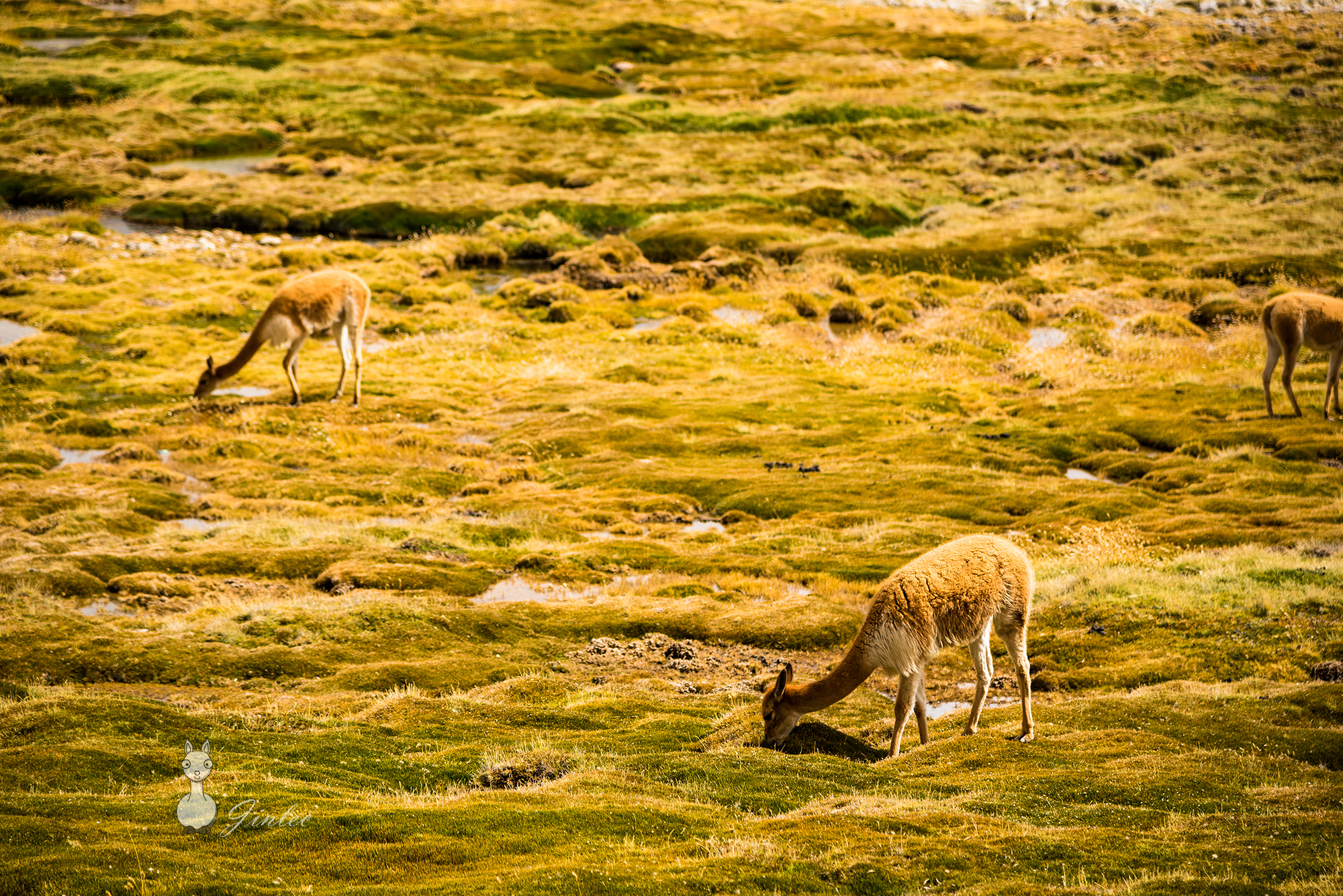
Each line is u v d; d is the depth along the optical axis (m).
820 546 78.38
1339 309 102.44
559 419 109.31
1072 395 119.06
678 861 29.00
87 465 91.75
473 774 40.16
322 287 107.75
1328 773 38.72
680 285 161.75
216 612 64.38
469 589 70.50
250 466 94.56
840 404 115.62
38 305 139.12
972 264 166.88
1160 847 30.17
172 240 174.25
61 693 48.91
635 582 73.38
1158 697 48.53
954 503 85.94
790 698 43.44
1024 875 28.22
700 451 102.31
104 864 27.33
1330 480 86.69
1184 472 91.62
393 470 95.19
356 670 56.28
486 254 175.00
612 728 48.50
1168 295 151.50
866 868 28.36
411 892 26.33
